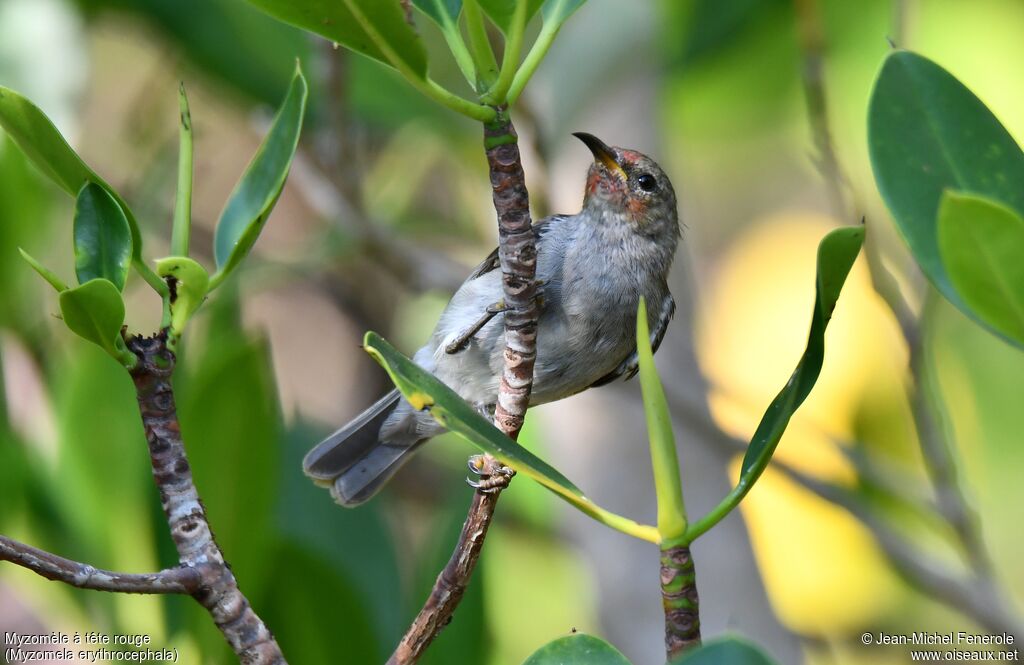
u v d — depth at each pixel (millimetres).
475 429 4387
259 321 13508
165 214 11883
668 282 11078
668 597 4352
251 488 7109
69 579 4258
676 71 11641
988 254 4180
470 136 11367
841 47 13094
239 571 7137
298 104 5227
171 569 4500
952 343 12555
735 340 14750
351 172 10391
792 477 9680
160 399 4598
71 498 7320
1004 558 12305
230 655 7141
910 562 9148
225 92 10945
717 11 11469
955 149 4680
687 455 10430
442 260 11242
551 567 12578
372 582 7938
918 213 4602
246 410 7066
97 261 4598
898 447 12016
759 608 10062
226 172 13297
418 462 13445
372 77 11031
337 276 13383
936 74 4719
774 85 13516
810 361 4508
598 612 10547
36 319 8508
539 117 10961
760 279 15172
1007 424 12477
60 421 7383
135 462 7320
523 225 4773
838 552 12039
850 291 12430
